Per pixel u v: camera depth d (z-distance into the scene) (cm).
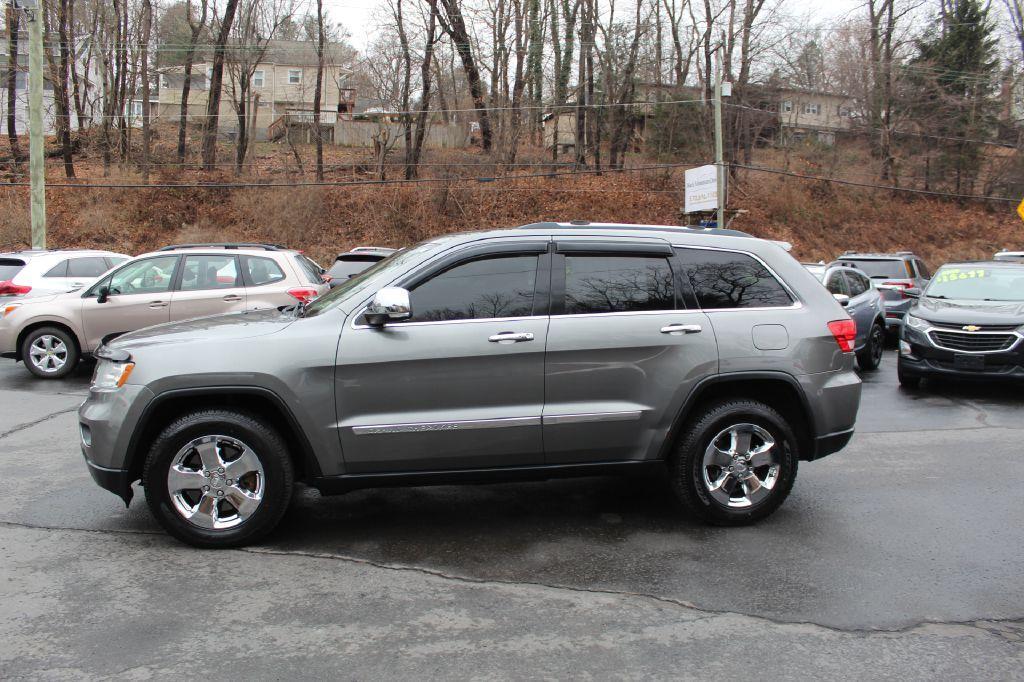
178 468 436
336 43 3647
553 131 3850
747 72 3619
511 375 449
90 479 577
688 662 322
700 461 475
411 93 3419
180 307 1025
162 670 312
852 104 3928
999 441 725
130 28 3372
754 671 315
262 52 3406
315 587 393
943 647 336
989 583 403
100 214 2950
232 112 4216
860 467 630
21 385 1002
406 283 453
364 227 3098
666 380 464
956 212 3778
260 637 340
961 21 3909
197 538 439
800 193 3588
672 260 482
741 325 477
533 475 465
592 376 457
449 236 490
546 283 462
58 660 319
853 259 1678
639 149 3862
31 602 372
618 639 342
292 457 459
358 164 3369
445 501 540
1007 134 3844
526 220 3153
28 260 1171
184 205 3086
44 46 3145
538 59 3484
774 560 432
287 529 480
